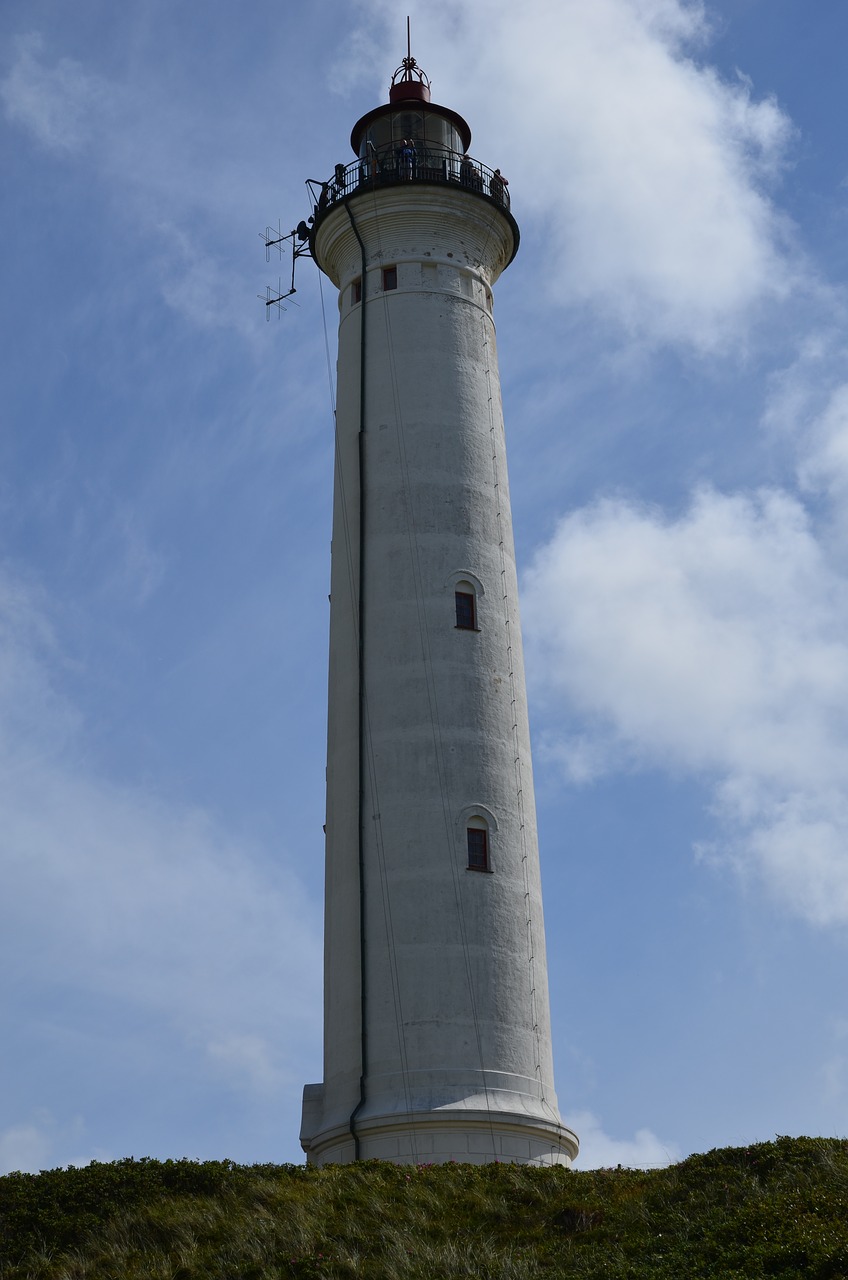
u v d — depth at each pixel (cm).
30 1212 3256
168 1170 3441
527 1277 2862
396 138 5066
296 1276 2959
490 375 4772
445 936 3978
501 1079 3859
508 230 4962
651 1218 3080
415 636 4312
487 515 4544
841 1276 2617
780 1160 3212
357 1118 3803
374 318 4728
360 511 4522
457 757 4184
